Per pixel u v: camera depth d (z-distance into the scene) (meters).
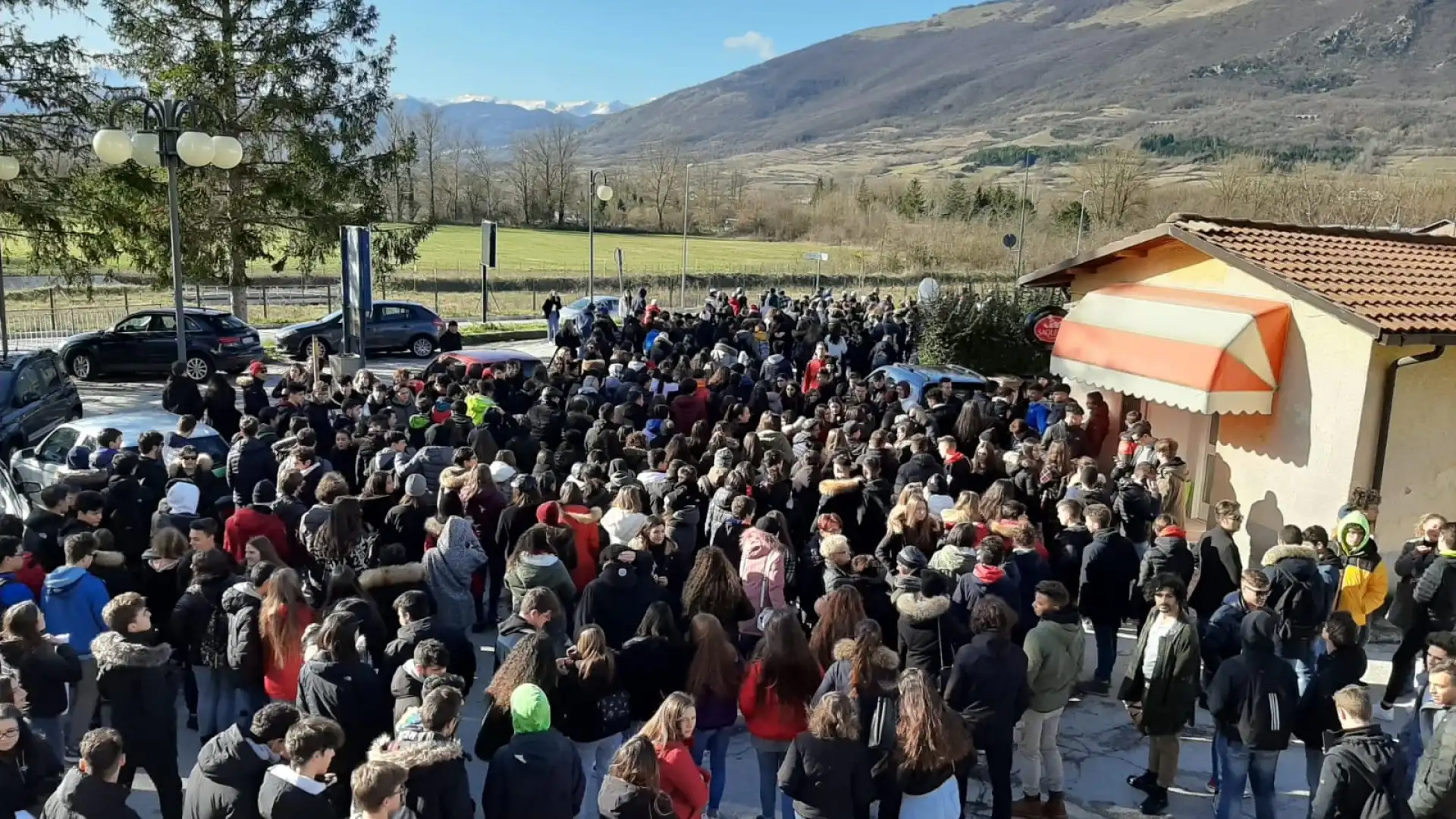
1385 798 4.98
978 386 14.95
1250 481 11.17
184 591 6.86
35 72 21.95
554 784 4.75
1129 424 12.12
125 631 5.67
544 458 10.09
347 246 15.51
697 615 6.17
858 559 7.12
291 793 4.31
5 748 4.67
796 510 9.42
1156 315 11.73
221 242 26.31
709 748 6.39
